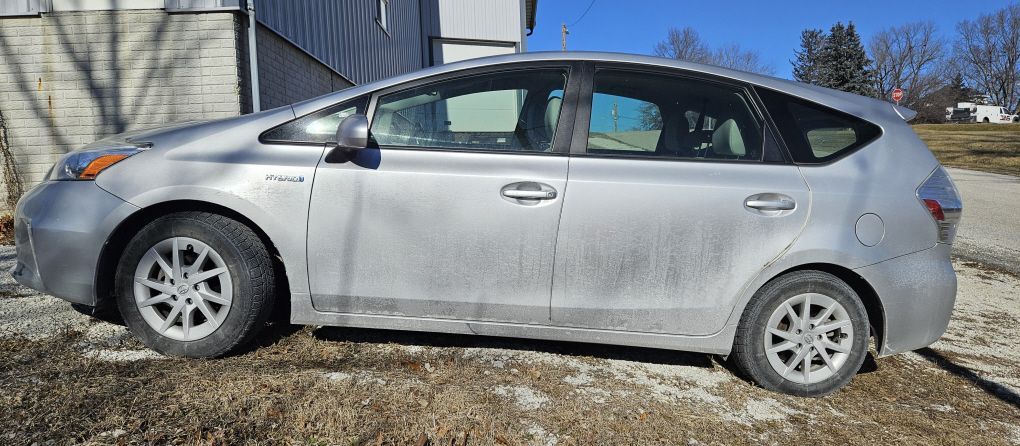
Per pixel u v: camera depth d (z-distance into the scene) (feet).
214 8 21.27
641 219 9.66
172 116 21.75
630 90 10.30
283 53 25.77
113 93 21.67
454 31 59.26
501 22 60.29
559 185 9.68
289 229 9.87
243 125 10.23
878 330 10.28
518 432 8.23
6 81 21.61
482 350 11.11
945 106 231.50
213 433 7.66
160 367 9.52
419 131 10.17
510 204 9.69
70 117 21.76
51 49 21.49
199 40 21.45
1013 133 122.72
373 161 9.90
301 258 9.93
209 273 9.86
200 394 8.60
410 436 7.93
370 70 40.91
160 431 7.62
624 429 8.54
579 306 9.84
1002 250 25.55
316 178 9.85
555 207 9.66
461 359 10.62
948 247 10.18
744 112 10.26
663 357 11.38
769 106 10.23
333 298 10.03
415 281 9.90
